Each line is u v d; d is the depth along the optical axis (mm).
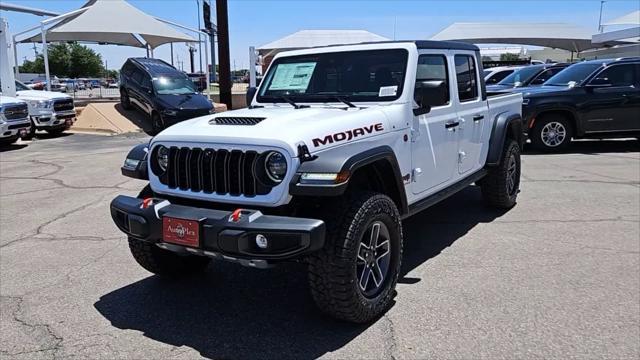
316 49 4969
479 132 5703
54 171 10047
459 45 5309
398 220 3859
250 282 4469
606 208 6590
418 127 4402
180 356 3281
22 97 15961
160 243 3559
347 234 3344
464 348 3277
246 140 3396
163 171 3863
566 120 11148
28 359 3250
